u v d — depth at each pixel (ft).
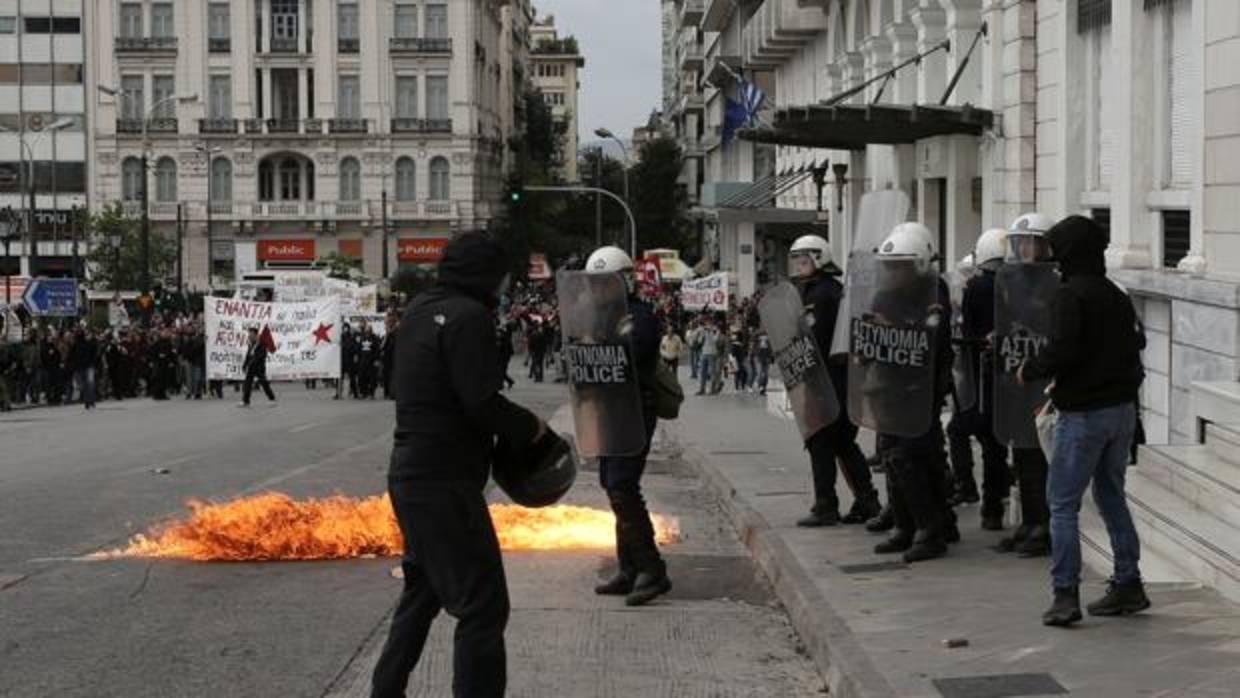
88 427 86.84
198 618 29.14
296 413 100.48
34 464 60.13
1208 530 28.68
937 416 32.94
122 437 76.43
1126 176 48.60
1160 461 33.14
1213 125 41.78
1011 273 31.86
